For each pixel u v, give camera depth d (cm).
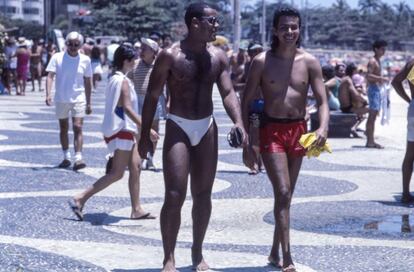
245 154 755
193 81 719
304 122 755
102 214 1003
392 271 771
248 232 927
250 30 8694
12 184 1172
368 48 14625
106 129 961
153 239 882
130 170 975
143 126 742
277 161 739
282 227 735
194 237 748
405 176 1120
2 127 1906
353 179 1306
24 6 12950
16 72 3069
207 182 737
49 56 3528
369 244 878
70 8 7750
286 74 747
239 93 1588
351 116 1912
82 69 1328
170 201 716
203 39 720
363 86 2256
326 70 1983
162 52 721
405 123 2400
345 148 1709
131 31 5919
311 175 1332
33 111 2369
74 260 771
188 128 721
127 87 959
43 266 746
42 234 883
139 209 984
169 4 6612
